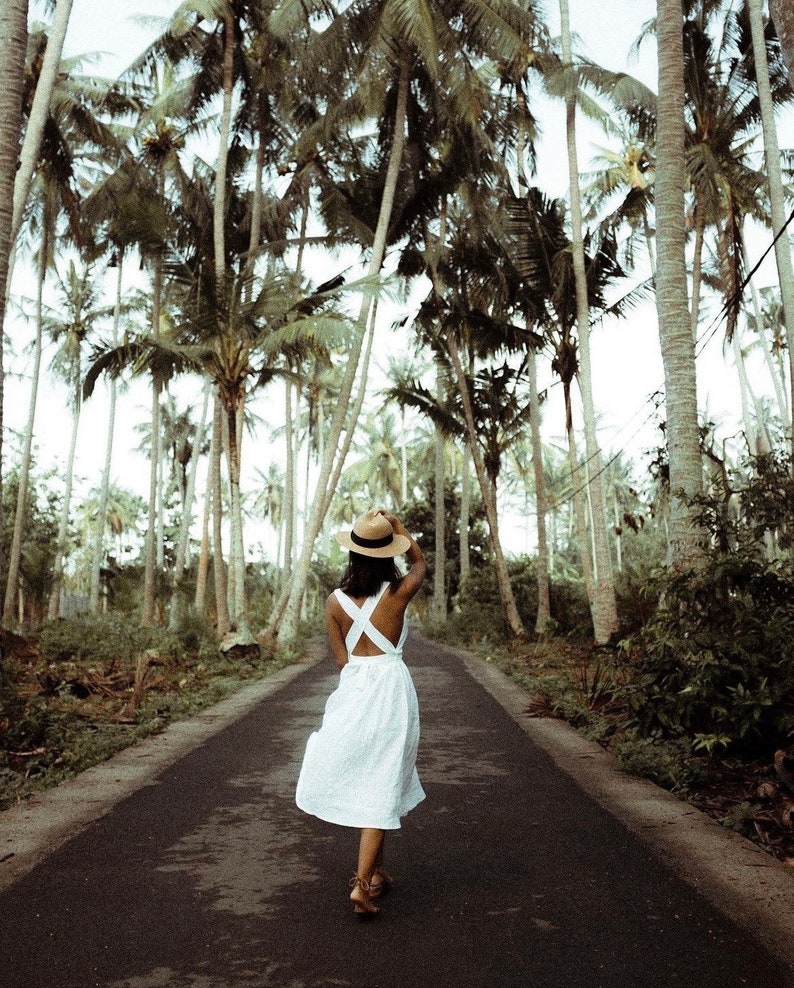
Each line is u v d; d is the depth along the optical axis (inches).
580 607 1133.1
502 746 323.6
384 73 800.9
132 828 203.2
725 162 865.5
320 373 1579.7
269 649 829.2
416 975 122.7
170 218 855.1
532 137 1034.1
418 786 159.6
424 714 413.1
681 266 420.8
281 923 142.7
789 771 242.7
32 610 1168.2
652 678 315.3
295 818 212.5
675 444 403.9
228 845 188.9
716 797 237.6
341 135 943.0
